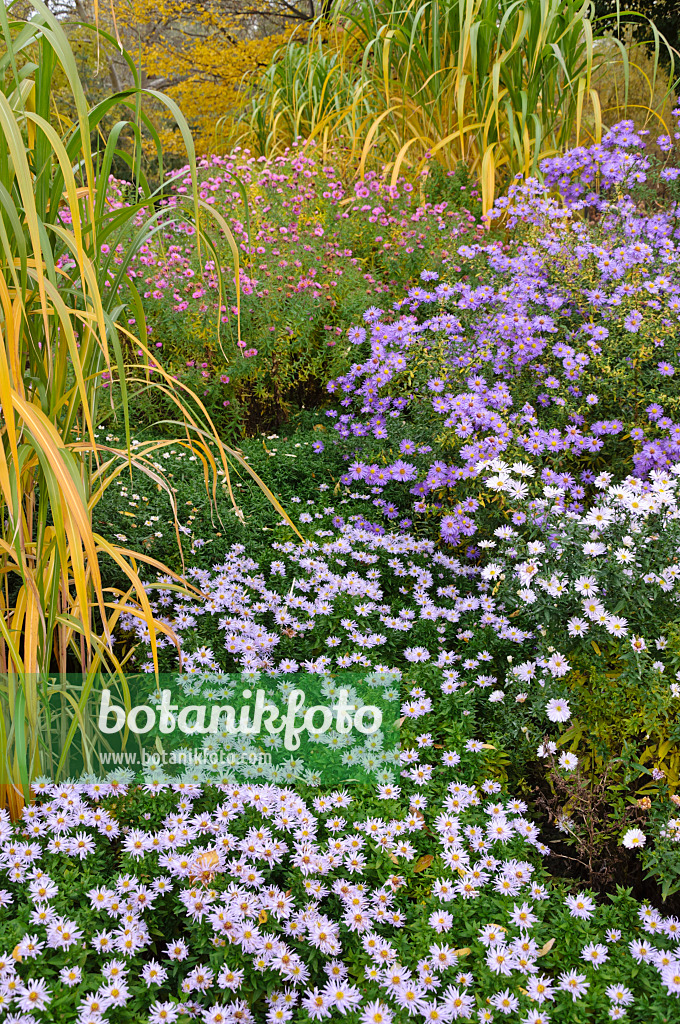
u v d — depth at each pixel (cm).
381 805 204
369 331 402
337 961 169
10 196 156
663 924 174
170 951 164
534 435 298
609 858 203
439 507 327
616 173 381
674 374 313
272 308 417
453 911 177
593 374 320
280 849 184
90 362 188
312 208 501
